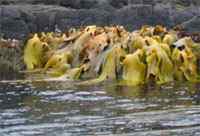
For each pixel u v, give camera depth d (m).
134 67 17.33
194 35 20.42
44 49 20.80
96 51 18.47
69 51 19.78
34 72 19.69
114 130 11.27
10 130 11.38
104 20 28.28
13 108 13.41
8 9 26.88
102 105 13.71
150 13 29.27
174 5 31.27
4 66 19.83
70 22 27.66
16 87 16.53
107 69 17.70
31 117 12.44
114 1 30.34
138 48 18.30
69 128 11.47
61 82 17.41
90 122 11.93
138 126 11.56
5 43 21.89
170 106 13.52
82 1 29.66
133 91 15.71
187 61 17.92
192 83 17.08
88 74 18.14
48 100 14.41
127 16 28.86
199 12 30.19
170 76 17.62
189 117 12.30
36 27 26.89
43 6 28.36
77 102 14.12
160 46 18.05
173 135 10.89
